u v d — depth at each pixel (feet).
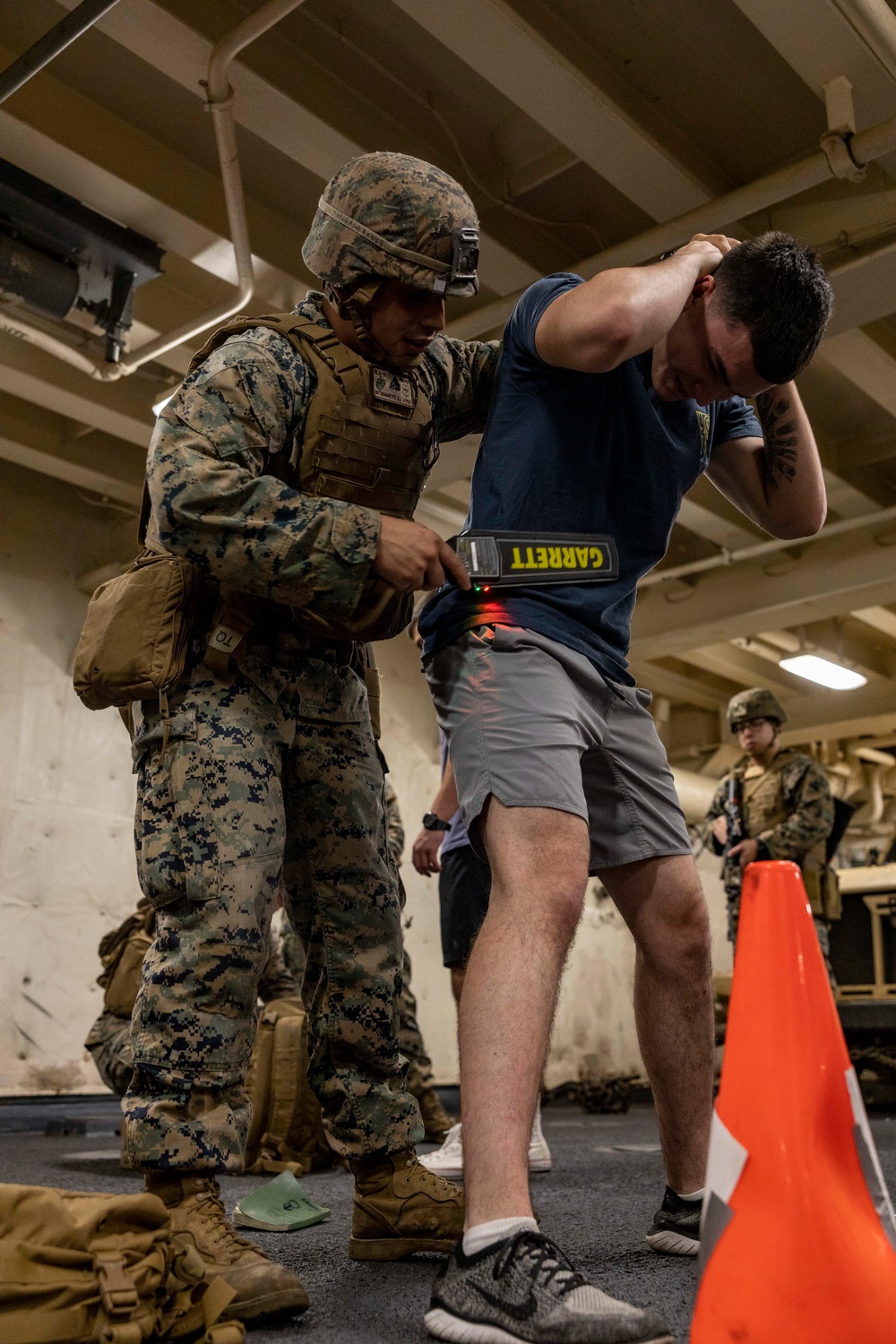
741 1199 2.61
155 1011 3.77
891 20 8.84
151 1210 3.32
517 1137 3.22
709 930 4.63
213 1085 3.74
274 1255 4.68
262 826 3.98
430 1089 11.66
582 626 4.23
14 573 17.62
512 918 3.58
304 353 4.26
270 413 4.06
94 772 17.80
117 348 12.82
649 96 10.91
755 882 2.85
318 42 10.36
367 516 3.83
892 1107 18.31
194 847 3.86
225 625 4.08
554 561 4.22
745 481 5.19
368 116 11.11
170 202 11.67
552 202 12.49
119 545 18.65
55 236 11.51
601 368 3.97
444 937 8.11
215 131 11.26
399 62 10.70
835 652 24.43
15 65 9.59
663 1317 3.38
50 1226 3.07
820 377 15.90
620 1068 24.98
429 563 3.91
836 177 10.19
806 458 4.98
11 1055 15.85
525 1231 3.06
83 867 17.29
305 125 10.58
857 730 27.91
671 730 30.91
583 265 12.07
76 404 15.06
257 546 3.70
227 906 3.83
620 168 11.05
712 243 4.49
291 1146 9.04
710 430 4.77
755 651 24.73
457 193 4.30
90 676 4.07
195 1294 3.29
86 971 16.97
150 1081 3.73
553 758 3.84
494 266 12.52
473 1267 3.05
